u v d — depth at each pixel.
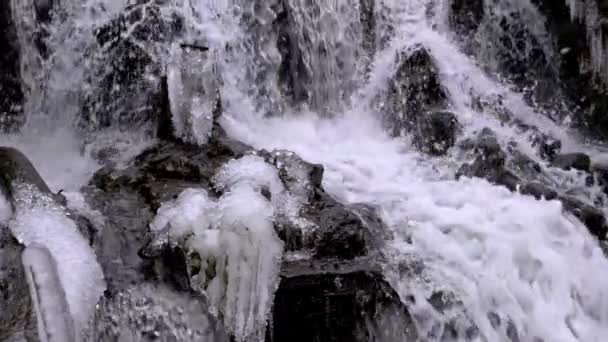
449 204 7.18
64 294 4.79
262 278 5.37
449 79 9.02
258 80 8.68
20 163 5.81
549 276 6.66
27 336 4.62
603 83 10.30
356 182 7.61
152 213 5.98
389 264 6.09
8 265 5.06
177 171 6.53
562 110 10.19
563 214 7.08
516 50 10.39
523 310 6.46
